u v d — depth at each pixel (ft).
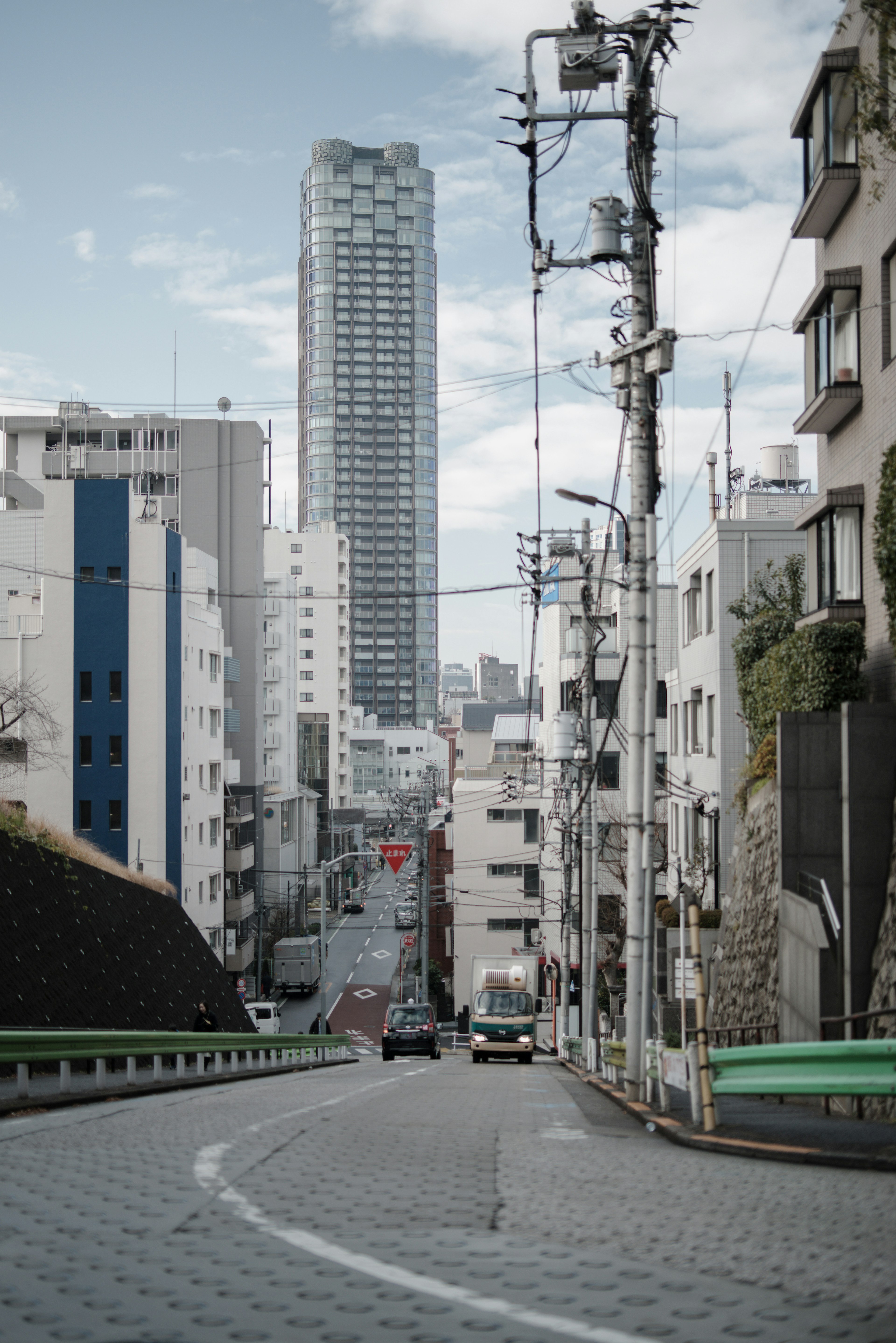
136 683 162.71
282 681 319.47
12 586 201.98
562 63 49.34
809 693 61.16
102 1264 16.84
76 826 160.97
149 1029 93.71
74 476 266.98
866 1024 47.01
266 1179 24.53
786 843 54.60
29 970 74.79
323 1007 156.56
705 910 93.15
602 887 146.00
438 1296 15.19
